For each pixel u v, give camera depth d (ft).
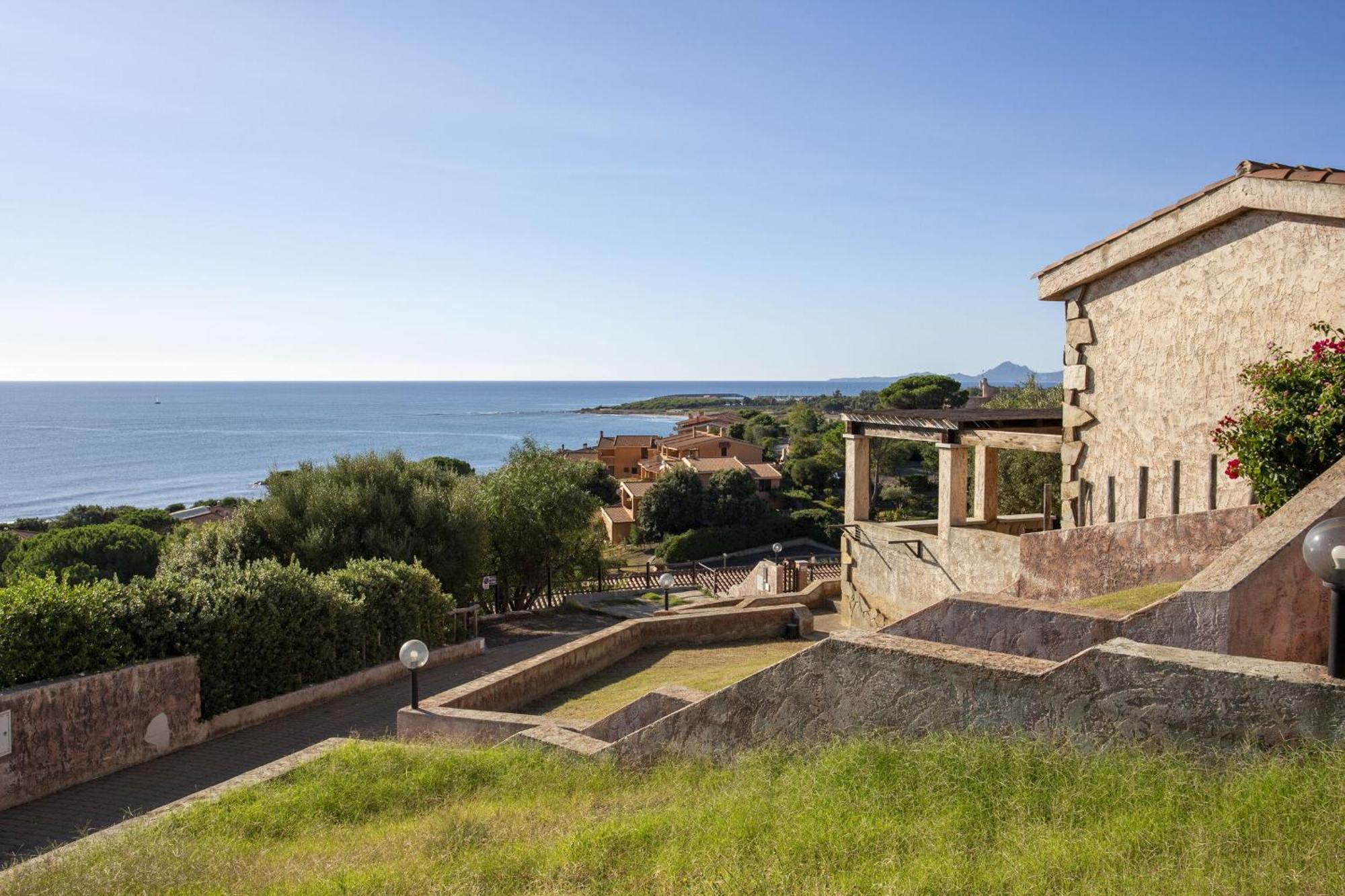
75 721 39.01
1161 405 34.45
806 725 20.53
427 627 67.15
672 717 23.77
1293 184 28.35
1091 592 29.58
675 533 222.07
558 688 44.21
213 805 24.49
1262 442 24.21
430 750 29.07
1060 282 38.58
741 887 14.11
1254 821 12.35
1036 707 16.48
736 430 389.39
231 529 81.10
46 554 132.26
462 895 15.83
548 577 107.96
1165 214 33.40
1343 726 13.12
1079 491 38.34
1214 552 25.85
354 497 83.92
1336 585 13.32
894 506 185.78
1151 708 15.05
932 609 23.07
